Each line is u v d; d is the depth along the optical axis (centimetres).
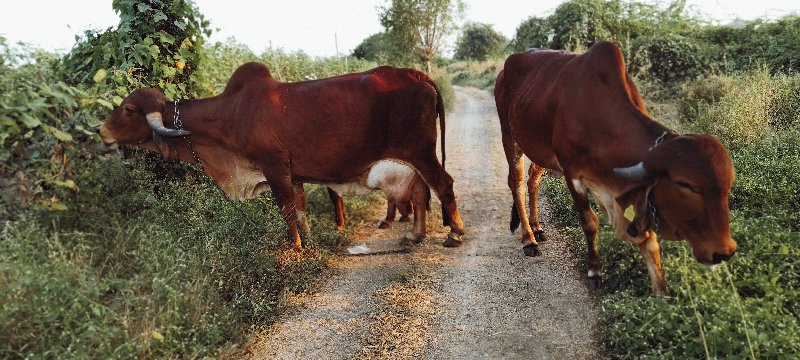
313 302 485
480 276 518
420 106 549
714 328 334
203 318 404
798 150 621
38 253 417
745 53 1298
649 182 348
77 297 365
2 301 353
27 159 463
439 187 576
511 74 548
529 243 558
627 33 1579
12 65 498
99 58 617
